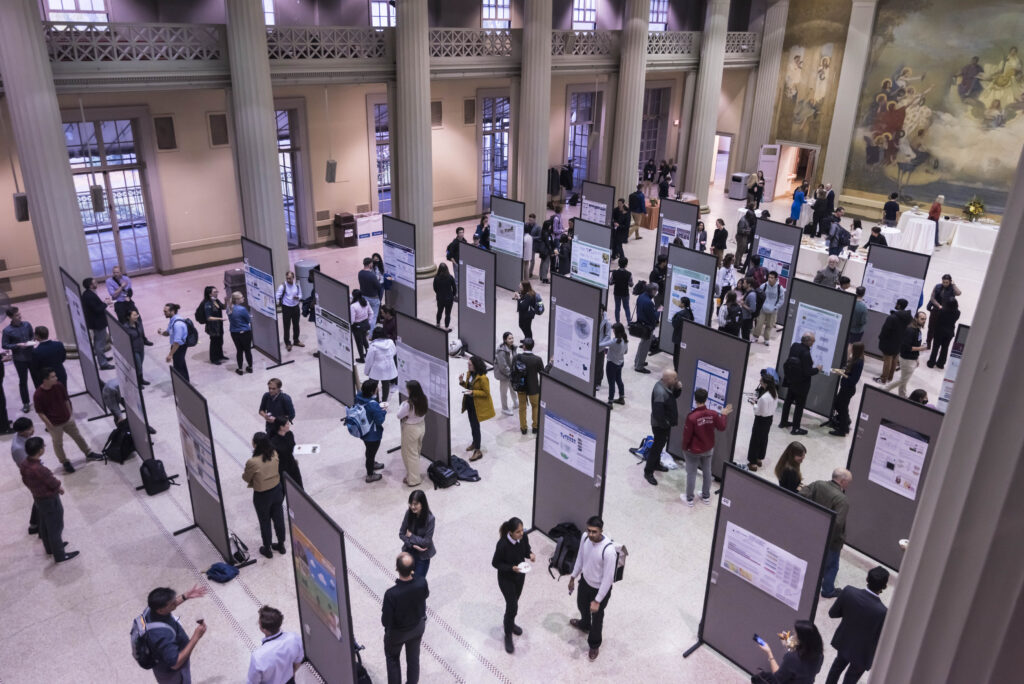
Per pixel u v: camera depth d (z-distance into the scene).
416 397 8.55
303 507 5.44
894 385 11.42
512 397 10.90
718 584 6.37
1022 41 18.42
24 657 6.59
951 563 1.31
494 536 8.20
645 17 19.19
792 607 5.80
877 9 20.98
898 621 1.46
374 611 7.14
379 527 8.33
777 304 13.31
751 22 24.47
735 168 26.12
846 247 17.27
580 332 10.61
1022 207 1.16
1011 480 1.20
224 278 15.47
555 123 24.03
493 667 6.49
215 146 16.89
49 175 11.35
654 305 12.10
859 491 7.79
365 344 12.27
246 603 7.25
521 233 15.40
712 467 9.20
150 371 12.10
